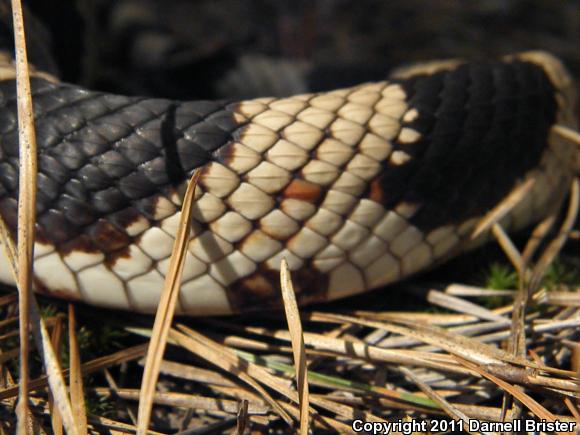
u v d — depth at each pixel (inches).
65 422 13.4
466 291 15.4
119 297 14.7
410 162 14.8
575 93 16.7
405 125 14.9
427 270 15.5
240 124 14.5
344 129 14.7
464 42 22.8
